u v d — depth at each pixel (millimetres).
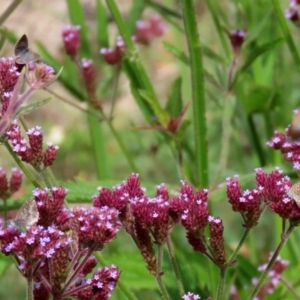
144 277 896
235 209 768
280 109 1045
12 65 770
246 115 1006
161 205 766
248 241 1082
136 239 773
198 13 1580
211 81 930
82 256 758
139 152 1431
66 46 960
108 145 1446
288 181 773
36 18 1684
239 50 925
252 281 930
